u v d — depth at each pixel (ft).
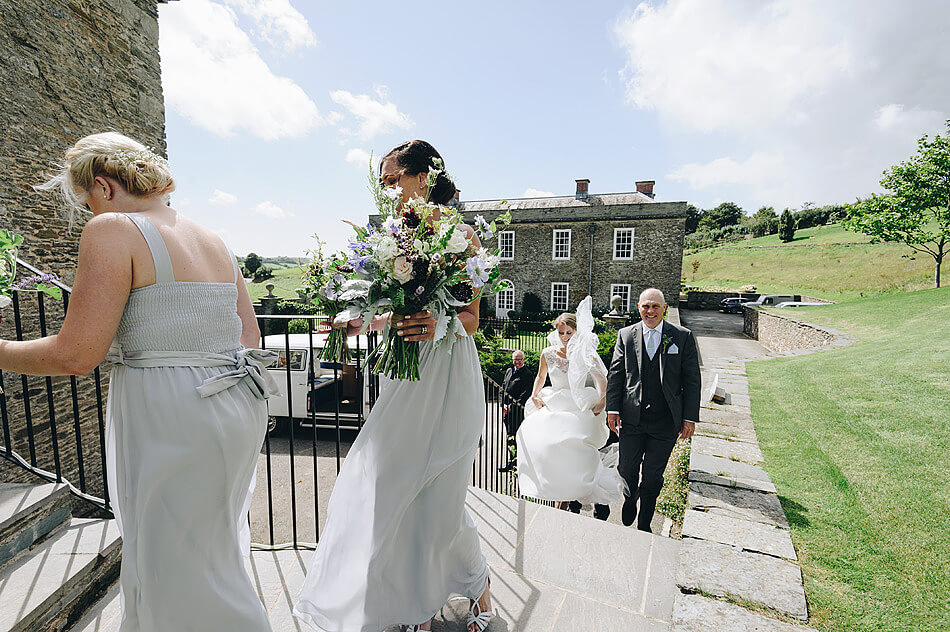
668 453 11.51
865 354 28.22
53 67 19.45
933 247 95.40
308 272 5.30
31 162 18.79
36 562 5.69
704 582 7.13
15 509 5.84
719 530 8.92
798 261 129.70
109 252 3.49
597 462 12.07
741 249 160.25
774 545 8.37
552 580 7.11
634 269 77.87
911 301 47.80
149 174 3.95
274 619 5.85
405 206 4.95
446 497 5.31
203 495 3.92
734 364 31.73
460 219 5.02
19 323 6.47
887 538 8.55
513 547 7.94
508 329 67.82
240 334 4.64
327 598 5.32
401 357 4.88
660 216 75.25
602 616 6.38
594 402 11.96
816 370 25.55
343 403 25.21
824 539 8.59
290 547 7.40
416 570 5.33
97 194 3.95
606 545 8.08
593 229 79.25
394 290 4.58
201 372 4.00
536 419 12.28
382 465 5.26
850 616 6.48
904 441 13.41
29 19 18.45
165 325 3.81
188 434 3.82
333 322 5.12
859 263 107.76
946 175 63.05
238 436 4.11
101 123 21.70
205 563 3.99
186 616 3.89
